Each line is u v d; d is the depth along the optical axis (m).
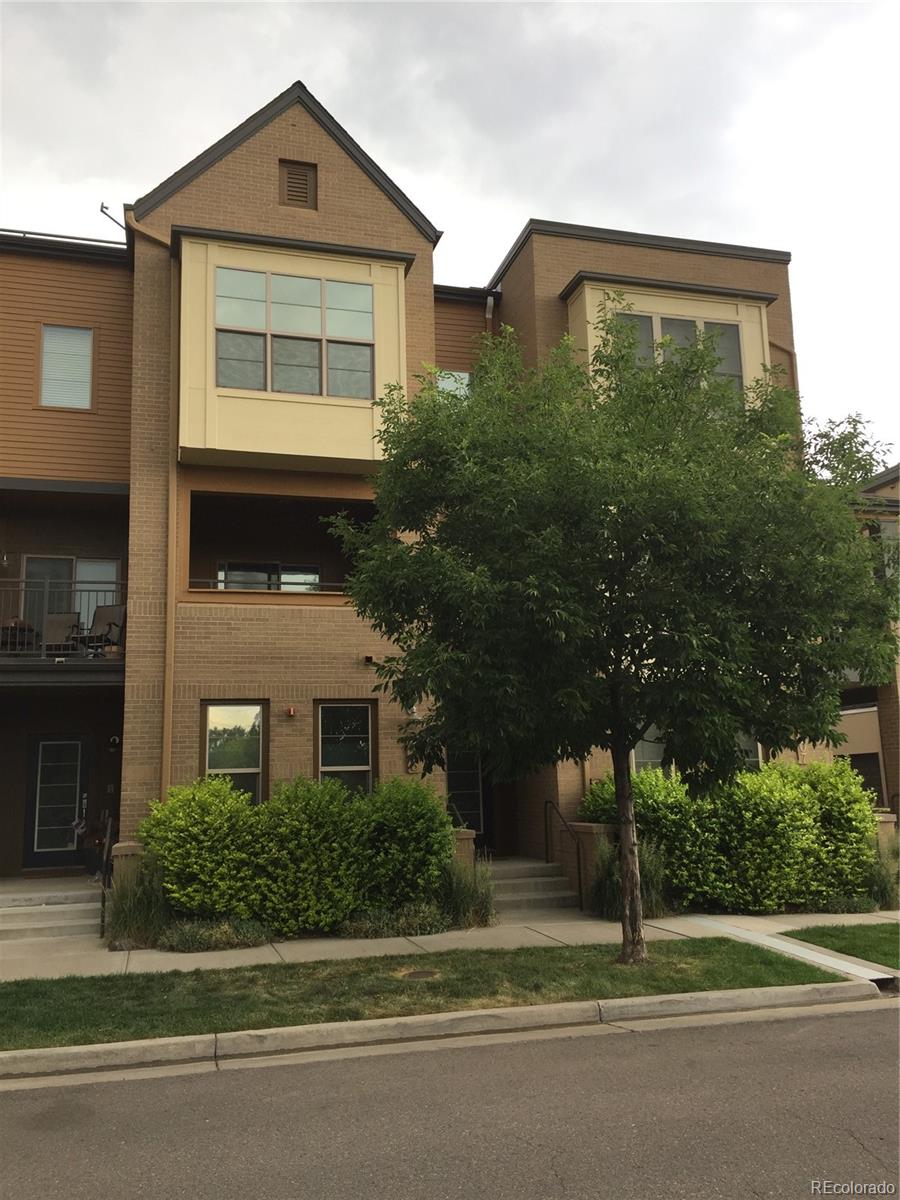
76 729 15.55
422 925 11.72
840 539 9.13
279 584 16.20
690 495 8.48
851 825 13.84
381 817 12.22
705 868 13.05
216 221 14.66
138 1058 7.01
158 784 12.88
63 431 15.34
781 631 9.17
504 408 9.86
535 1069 6.62
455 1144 5.16
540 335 16.66
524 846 15.89
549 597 8.37
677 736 8.84
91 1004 8.17
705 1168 4.74
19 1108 6.02
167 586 13.38
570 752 9.56
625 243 17.55
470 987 8.64
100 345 15.73
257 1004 8.11
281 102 15.30
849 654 9.18
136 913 11.21
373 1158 4.99
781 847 13.08
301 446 13.91
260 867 11.70
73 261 15.89
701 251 17.94
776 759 15.17
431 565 8.96
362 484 14.55
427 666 8.48
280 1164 4.96
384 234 15.44
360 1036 7.50
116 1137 5.44
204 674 13.25
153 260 14.38
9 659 13.55
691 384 10.29
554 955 10.04
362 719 13.95
